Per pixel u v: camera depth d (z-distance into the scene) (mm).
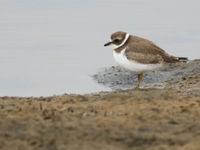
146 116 9586
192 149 7633
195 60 18281
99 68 18344
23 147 7812
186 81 15414
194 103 10852
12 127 8812
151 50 13688
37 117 9586
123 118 9438
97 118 9438
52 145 7859
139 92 12461
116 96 11695
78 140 8062
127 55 13742
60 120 9297
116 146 7793
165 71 17562
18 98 12078
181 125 8922
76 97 11844
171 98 11461
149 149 7680
